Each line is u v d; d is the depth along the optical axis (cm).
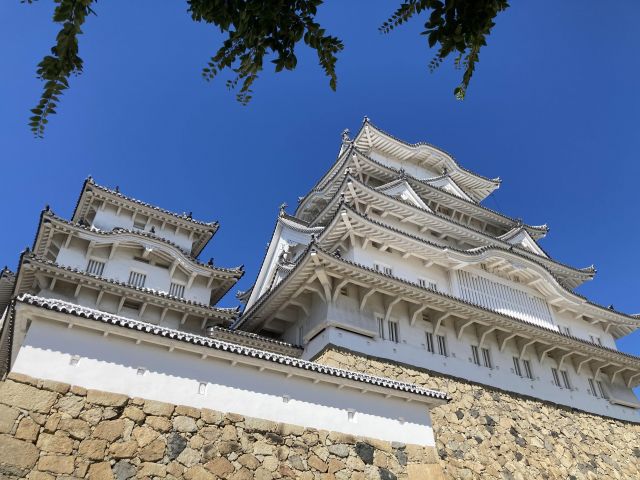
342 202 2530
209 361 1425
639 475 2680
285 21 475
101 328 1297
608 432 2778
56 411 1148
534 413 2511
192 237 3011
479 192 4200
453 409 2222
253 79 491
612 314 3278
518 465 2212
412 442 1590
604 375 3098
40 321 1248
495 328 2591
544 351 2780
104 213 2791
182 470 1212
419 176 3881
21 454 1060
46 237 2398
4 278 2395
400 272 2656
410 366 2255
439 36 500
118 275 2489
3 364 1925
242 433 1345
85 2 403
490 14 489
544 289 3072
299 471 1359
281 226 3412
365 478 1438
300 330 2458
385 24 498
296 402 1480
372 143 3775
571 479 2361
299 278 2269
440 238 3180
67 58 402
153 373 1323
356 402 1580
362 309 2309
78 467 1102
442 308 2423
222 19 479
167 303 2314
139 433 1214
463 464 2034
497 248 2900
